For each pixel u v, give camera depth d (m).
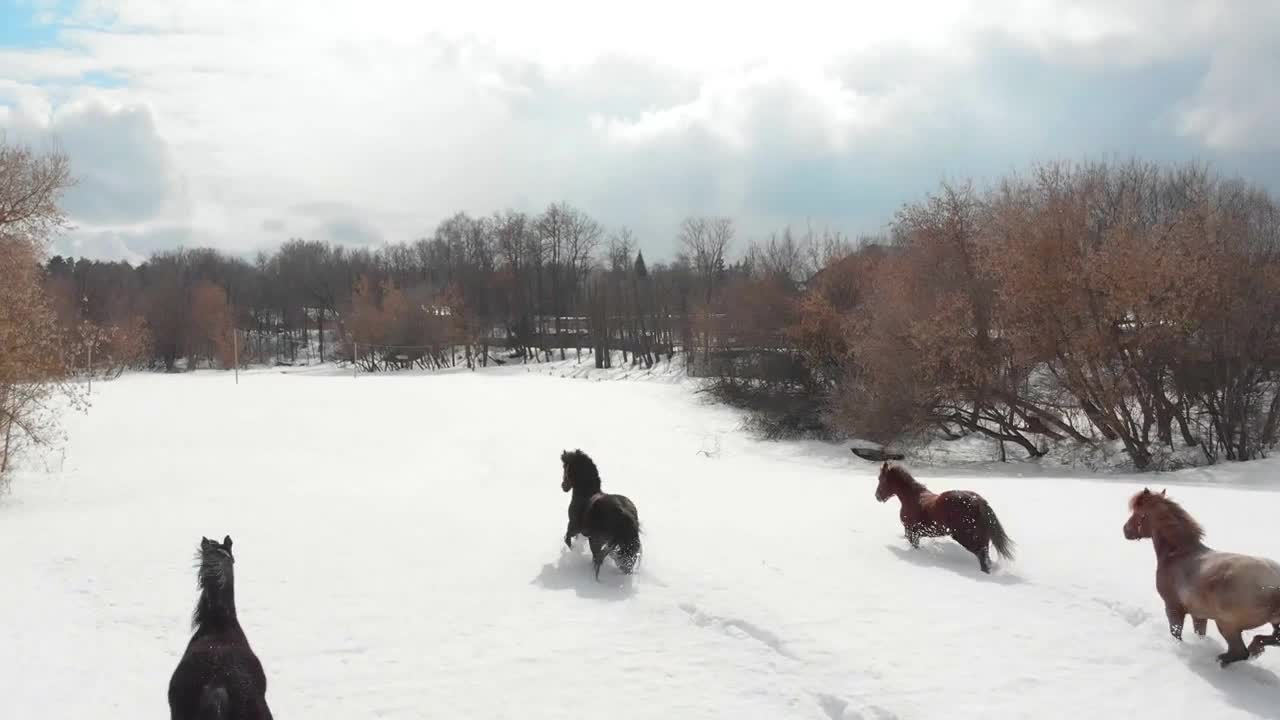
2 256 19.42
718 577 9.70
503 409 40.06
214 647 4.99
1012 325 28.92
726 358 49.19
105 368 59.12
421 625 8.36
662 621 8.34
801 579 9.53
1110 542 10.74
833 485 18.59
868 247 45.78
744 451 32.97
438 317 91.88
